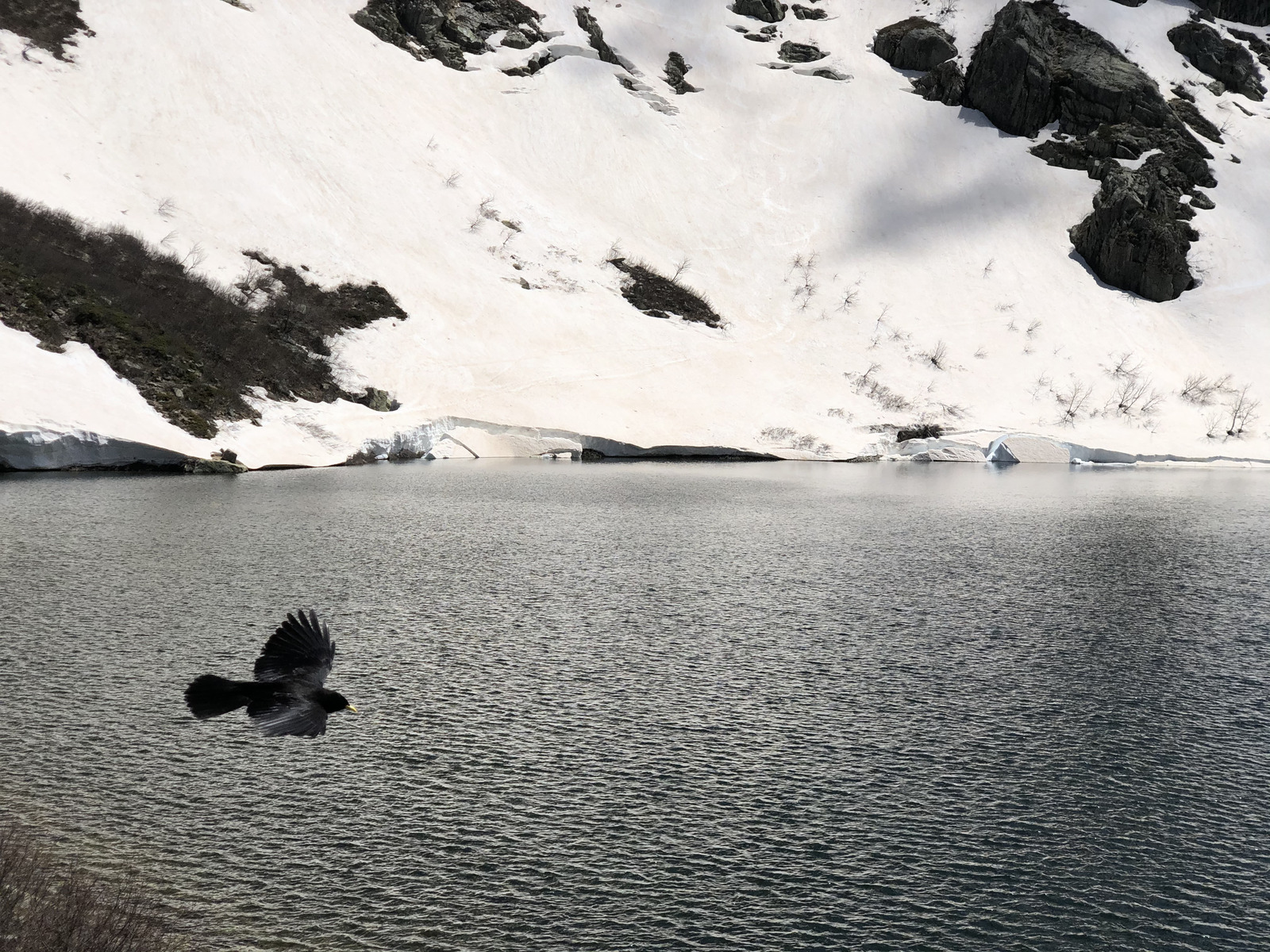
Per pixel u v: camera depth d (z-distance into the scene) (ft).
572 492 230.89
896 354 377.71
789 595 139.03
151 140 344.49
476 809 76.43
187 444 234.99
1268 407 375.66
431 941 60.80
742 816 76.74
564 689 100.94
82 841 69.10
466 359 322.34
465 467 272.51
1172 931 64.03
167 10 389.60
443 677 103.09
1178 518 213.46
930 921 64.54
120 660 102.53
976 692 103.04
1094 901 66.95
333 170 370.94
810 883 68.33
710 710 96.58
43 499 190.08
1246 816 78.23
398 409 292.61
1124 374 380.37
